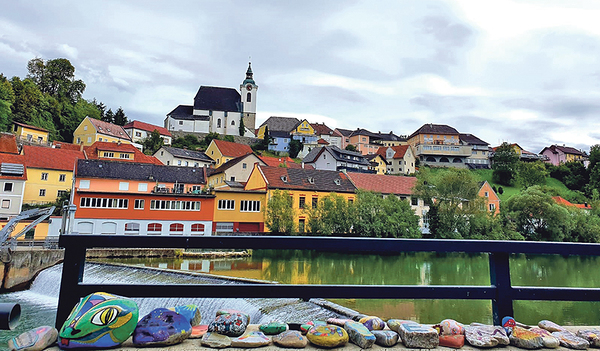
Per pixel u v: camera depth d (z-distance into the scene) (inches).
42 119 3043.8
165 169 1717.5
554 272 1077.8
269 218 1486.2
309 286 112.0
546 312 600.4
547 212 1822.1
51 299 765.9
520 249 117.1
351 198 1780.3
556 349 108.5
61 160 1905.8
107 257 1074.7
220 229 1466.5
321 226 1533.0
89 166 1553.9
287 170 1738.4
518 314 588.1
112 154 2209.6
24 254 950.4
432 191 1715.1
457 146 4023.1
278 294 110.8
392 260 1248.8
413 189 1796.3
